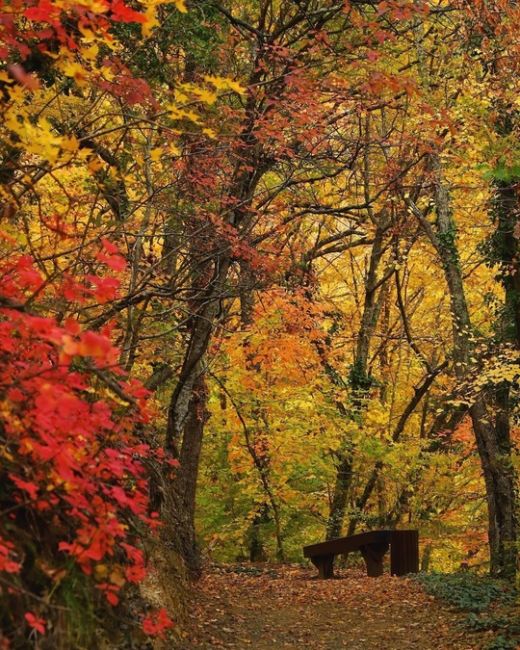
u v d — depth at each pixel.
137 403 5.16
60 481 4.46
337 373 22.69
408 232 20.23
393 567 16.41
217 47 10.84
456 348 17.12
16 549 4.88
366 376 22.69
